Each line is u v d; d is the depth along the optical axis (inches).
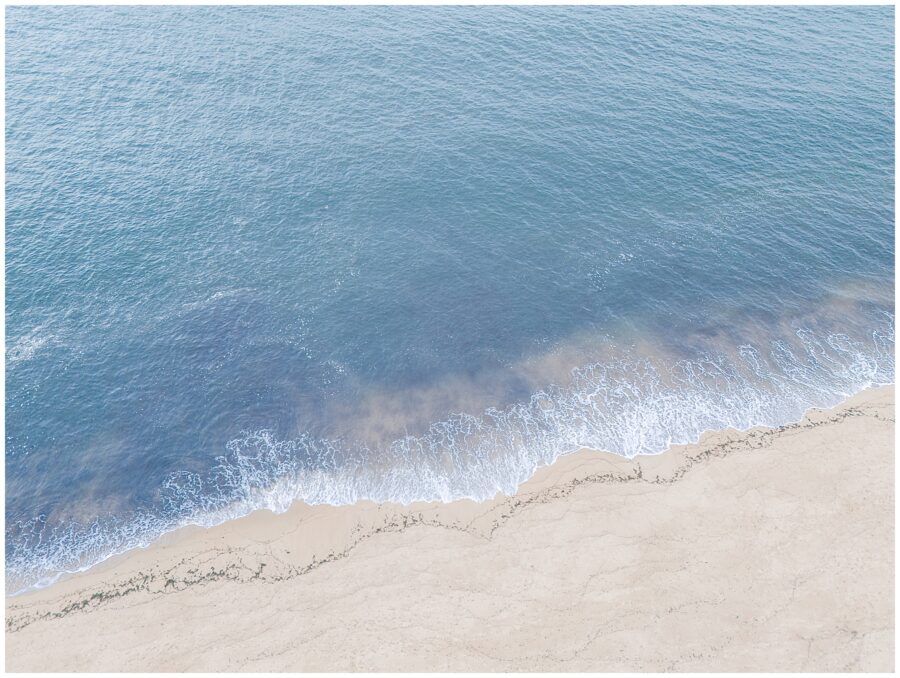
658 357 1931.6
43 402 1760.6
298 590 1412.4
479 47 3206.2
